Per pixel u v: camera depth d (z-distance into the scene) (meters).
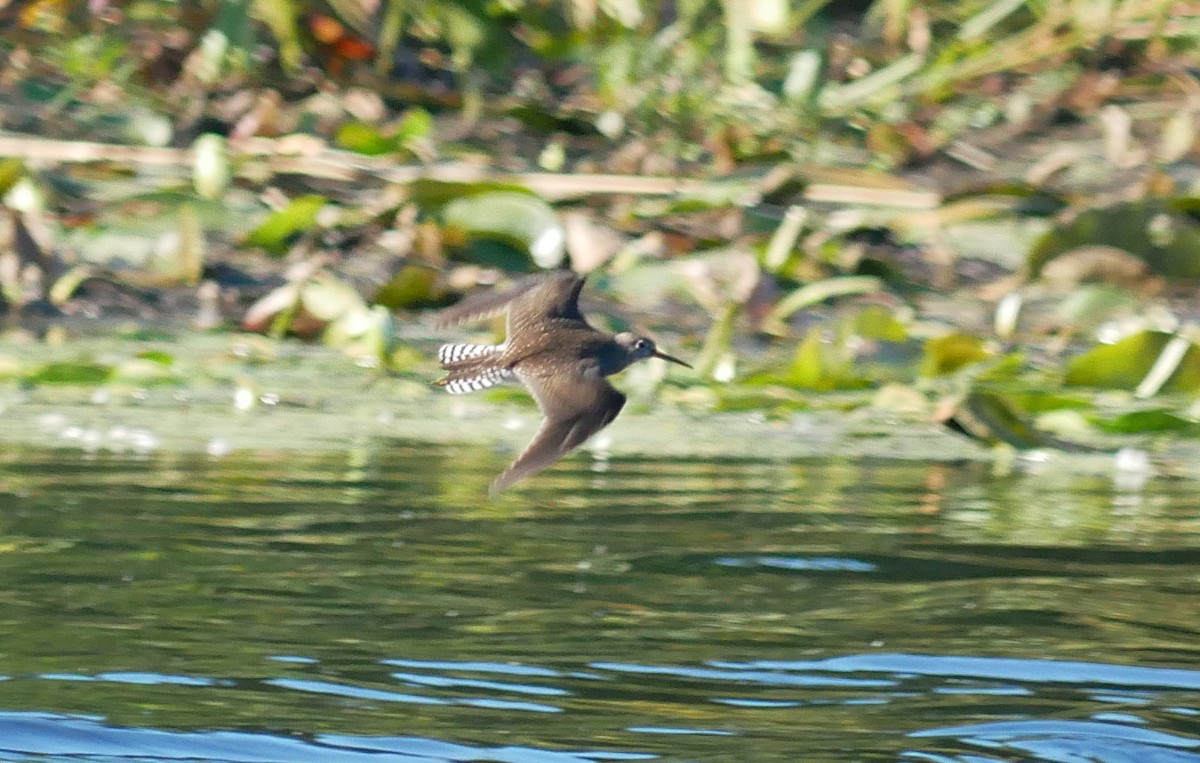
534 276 6.93
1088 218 15.33
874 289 14.34
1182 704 6.70
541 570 8.38
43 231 14.51
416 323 14.45
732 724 6.41
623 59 18.61
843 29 21.17
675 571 8.40
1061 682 6.94
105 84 18.23
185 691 6.63
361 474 10.30
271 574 8.19
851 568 8.54
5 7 19.00
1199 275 15.30
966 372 13.33
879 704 6.65
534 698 6.64
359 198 16.44
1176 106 19.45
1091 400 12.49
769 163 17.77
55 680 6.71
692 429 11.95
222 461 10.51
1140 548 8.98
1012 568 8.56
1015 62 18.88
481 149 17.97
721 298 14.60
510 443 11.30
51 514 9.14
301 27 18.95
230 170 16.19
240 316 14.28
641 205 16.31
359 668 6.93
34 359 12.83
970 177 18.02
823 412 12.48
